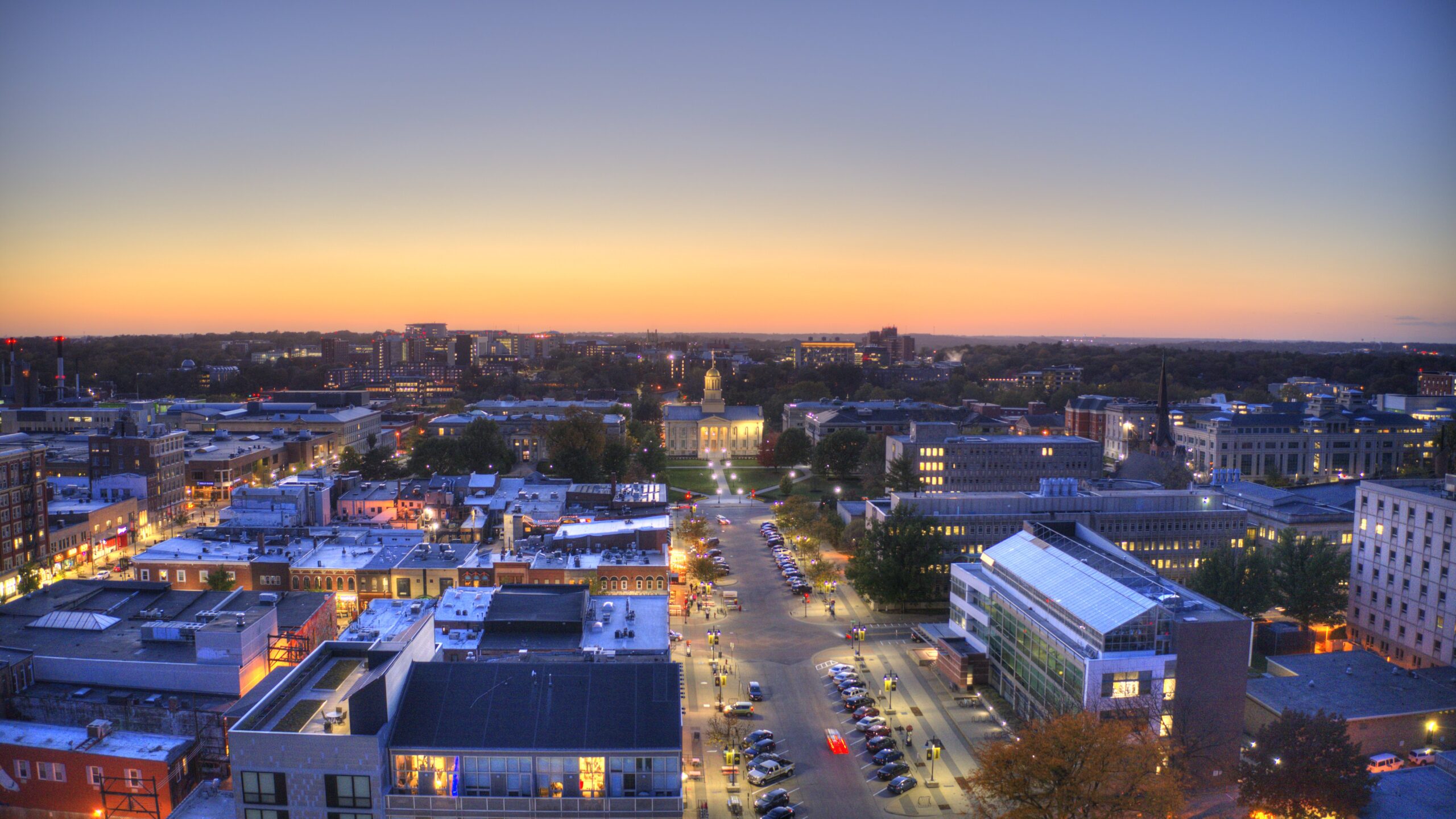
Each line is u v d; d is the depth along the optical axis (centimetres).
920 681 14350
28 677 11369
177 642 12088
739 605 18150
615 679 8719
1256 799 9644
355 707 7906
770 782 11181
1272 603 16438
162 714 10594
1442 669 13138
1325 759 9438
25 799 10044
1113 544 14575
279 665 12188
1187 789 10656
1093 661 10756
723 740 12056
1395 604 15288
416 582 16212
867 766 11656
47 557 19862
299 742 7838
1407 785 10094
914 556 17400
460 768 8044
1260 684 12619
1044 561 13300
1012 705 13212
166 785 9806
